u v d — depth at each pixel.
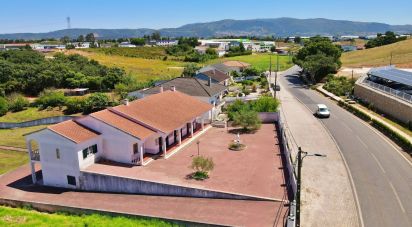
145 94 64.50
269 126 55.03
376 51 144.62
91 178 37.22
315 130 51.78
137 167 38.75
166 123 44.31
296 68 139.12
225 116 61.59
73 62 126.44
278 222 27.42
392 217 28.22
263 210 29.48
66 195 36.72
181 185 33.84
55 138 37.91
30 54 133.50
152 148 42.78
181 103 52.34
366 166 37.97
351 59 138.00
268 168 37.91
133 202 33.44
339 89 81.06
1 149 56.12
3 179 42.31
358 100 70.75
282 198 31.19
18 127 69.88
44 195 37.09
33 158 39.94
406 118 52.00
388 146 44.41
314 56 102.75
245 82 98.69
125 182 35.75
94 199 35.09
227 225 27.06
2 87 97.12
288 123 55.78
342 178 35.06
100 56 162.25
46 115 78.00
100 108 77.69
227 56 184.62
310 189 32.72
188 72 112.56
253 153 42.81
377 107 63.12
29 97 99.00
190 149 44.94
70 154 37.62
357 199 31.00
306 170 36.88
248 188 33.16
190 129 51.12
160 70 133.88
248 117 52.22
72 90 97.69
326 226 27.03
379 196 31.53
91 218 30.22
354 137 48.22
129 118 42.56
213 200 32.28
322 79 100.19
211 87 66.12
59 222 29.94
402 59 116.12
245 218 28.34
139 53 191.88
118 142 39.75
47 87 101.50
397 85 70.00
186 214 29.86
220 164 39.50
